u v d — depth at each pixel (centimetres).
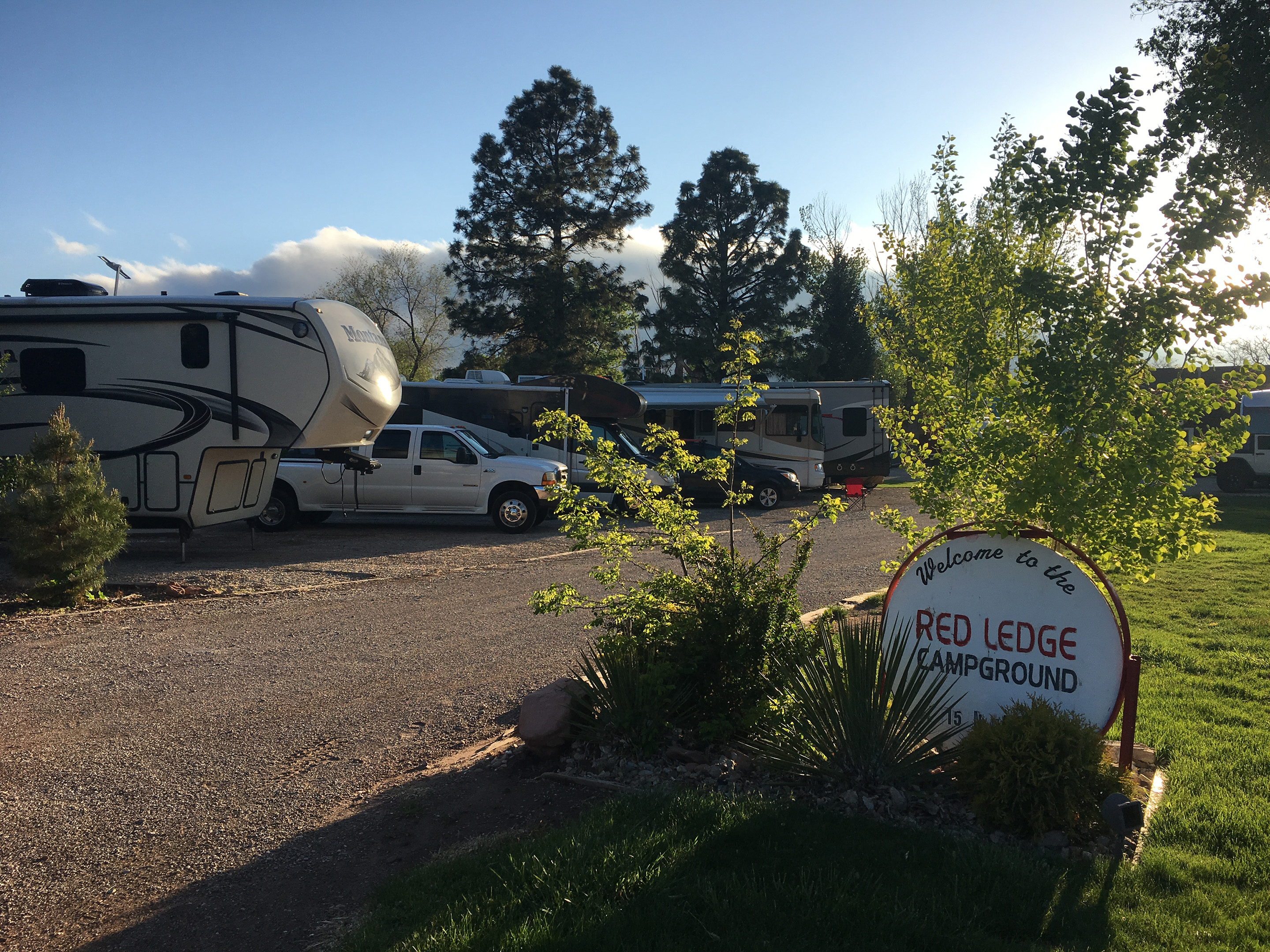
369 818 440
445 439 1642
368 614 923
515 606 958
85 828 435
